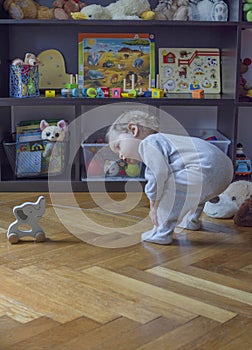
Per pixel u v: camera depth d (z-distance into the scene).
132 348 1.31
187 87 2.83
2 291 1.60
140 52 2.84
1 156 2.73
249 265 1.81
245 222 2.19
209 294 1.59
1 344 1.32
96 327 1.40
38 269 1.76
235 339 1.35
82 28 2.86
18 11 2.65
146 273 1.74
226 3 2.78
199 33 2.89
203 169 1.95
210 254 1.90
